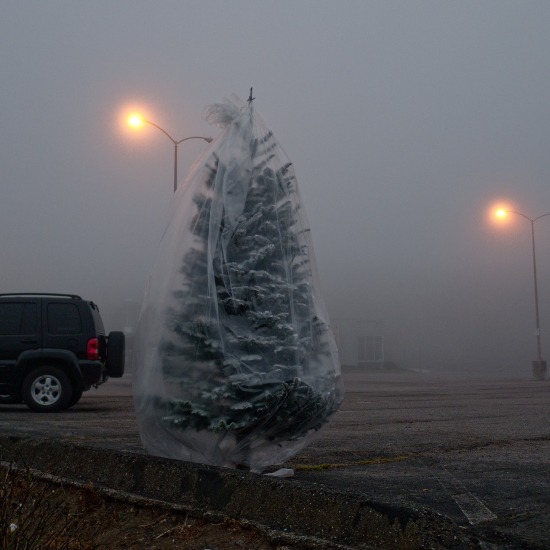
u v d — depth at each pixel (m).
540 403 13.72
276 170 4.63
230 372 4.15
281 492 3.27
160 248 4.52
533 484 4.68
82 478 4.01
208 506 3.42
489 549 2.79
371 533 2.87
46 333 10.78
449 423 9.16
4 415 9.87
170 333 4.26
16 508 3.08
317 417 4.44
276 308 4.30
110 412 10.55
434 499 4.14
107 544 3.09
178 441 4.27
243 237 4.35
